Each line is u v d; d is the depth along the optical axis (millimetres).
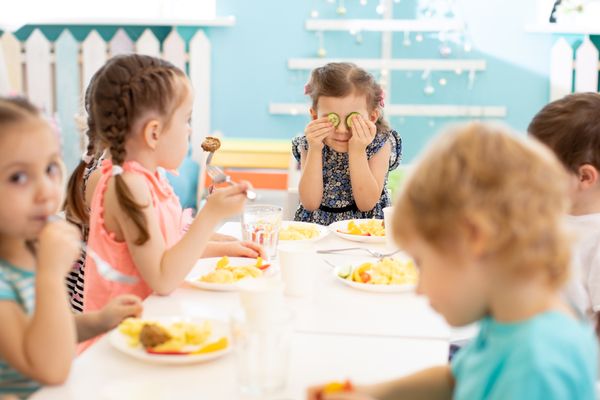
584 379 687
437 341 1102
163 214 1468
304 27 4043
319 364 1007
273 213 1648
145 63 1424
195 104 4035
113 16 4074
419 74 4078
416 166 764
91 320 1188
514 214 686
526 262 699
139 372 962
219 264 1463
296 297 1323
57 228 974
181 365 985
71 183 1650
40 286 941
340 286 1401
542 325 710
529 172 701
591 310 1404
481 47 4035
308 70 4070
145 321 1082
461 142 729
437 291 751
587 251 1425
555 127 1455
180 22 3887
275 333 893
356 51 4066
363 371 987
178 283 1318
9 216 959
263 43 4055
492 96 4074
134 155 1433
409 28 3998
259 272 1411
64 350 926
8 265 1017
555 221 708
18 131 951
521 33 4012
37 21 3889
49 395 892
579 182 1447
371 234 1825
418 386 919
